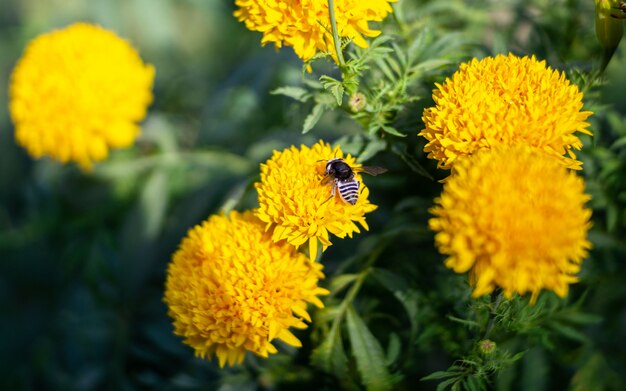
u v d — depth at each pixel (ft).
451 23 1.62
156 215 1.81
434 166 1.44
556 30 1.56
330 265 1.56
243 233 1.25
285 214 1.20
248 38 2.35
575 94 1.19
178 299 1.26
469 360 1.24
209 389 1.59
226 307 1.24
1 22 2.83
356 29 1.28
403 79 1.33
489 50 1.47
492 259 1.09
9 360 2.12
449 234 1.12
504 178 1.11
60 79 1.63
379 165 1.46
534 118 1.17
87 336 1.83
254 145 1.77
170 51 2.40
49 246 2.09
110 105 1.65
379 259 1.46
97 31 1.69
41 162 2.04
